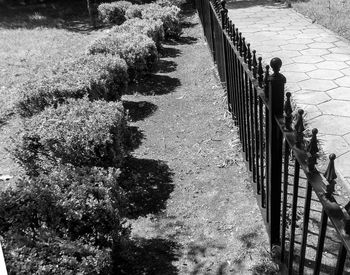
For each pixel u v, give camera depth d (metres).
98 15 14.09
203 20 9.58
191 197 3.78
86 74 5.23
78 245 2.48
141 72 7.06
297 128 1.95
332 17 8.84
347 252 1.45
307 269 2.67
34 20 14.82
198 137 4.94
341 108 4.80
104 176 3.11
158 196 3.87
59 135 3.67
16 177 4.69
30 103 4.89
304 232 2.04
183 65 8.03
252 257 2.95
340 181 3.57
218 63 6.31
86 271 2.33
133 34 7.84
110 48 6.79
